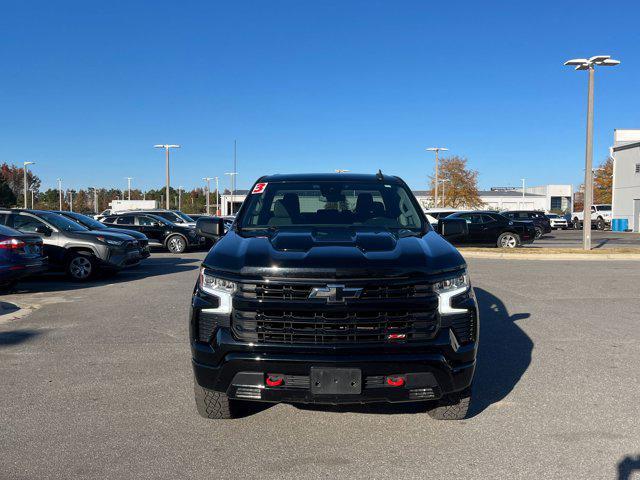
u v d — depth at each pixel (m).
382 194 5.27
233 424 4.28
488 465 3.61
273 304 3.66
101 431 4.14
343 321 3.63
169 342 6.69
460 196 63.44
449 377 3.72
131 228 20.45
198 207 85.88
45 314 8.38
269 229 4.75
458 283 3.84
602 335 7.11
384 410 4.55
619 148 44.41
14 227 12.16
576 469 3.54
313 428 4.21
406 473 3.51
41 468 3.56
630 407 4.62
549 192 102.50
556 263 16.38
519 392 5.00
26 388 5.07
